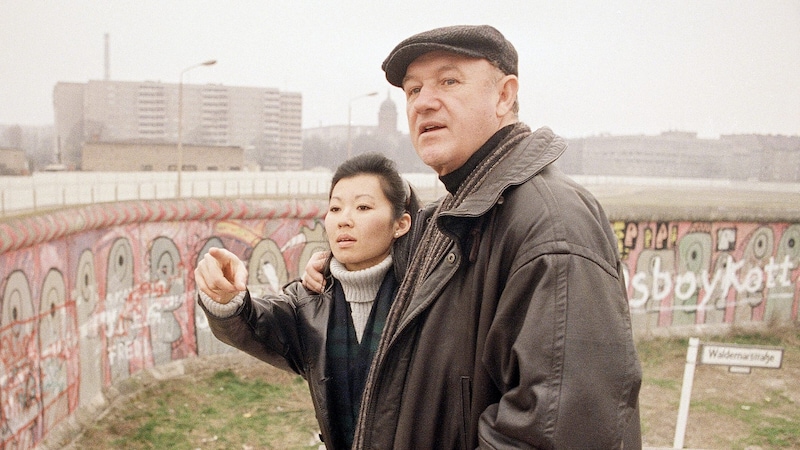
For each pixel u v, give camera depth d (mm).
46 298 4035
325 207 6453
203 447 4387
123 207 5141
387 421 1322
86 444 4281
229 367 6055
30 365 3809
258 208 6102
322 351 1547
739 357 4098
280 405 5223
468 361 1239
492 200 1214
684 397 4164
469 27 1269
